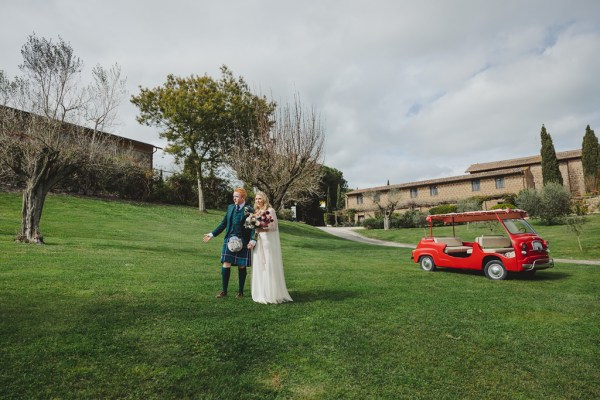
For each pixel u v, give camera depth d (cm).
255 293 578
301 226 3700
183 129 2947
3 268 701
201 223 2433
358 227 4806
